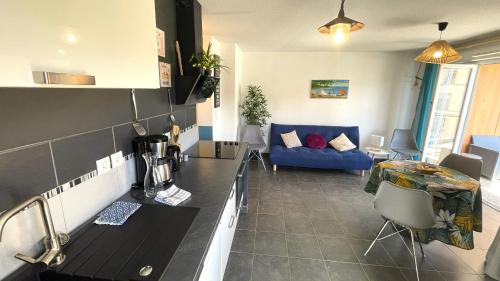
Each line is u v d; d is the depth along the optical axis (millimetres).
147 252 854
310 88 4758
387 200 1847
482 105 4168
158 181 1402
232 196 1714
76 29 594
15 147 732
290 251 2053
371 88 4609
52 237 777
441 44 2221
